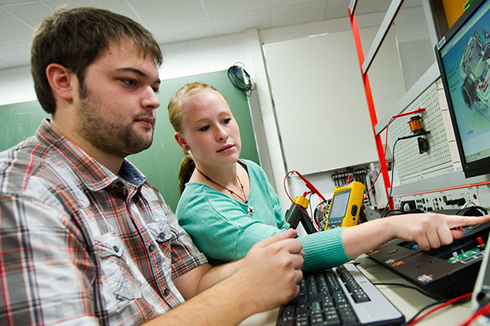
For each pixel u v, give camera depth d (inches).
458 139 33.8
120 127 28.4
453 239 24.4
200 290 34.5
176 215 46.6
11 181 20.5
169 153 135.9
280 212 57.8
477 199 37.8
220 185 48.8
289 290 21.3
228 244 38.8
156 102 30.1
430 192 49.5
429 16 51.7
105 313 22.8
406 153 62.4
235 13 134.3
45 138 28.7
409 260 25.9
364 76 73.5
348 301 21.0
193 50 148.1
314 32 150.9
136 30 29.6
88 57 27.0
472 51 28.3
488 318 11.2
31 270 18.1
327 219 61.1
